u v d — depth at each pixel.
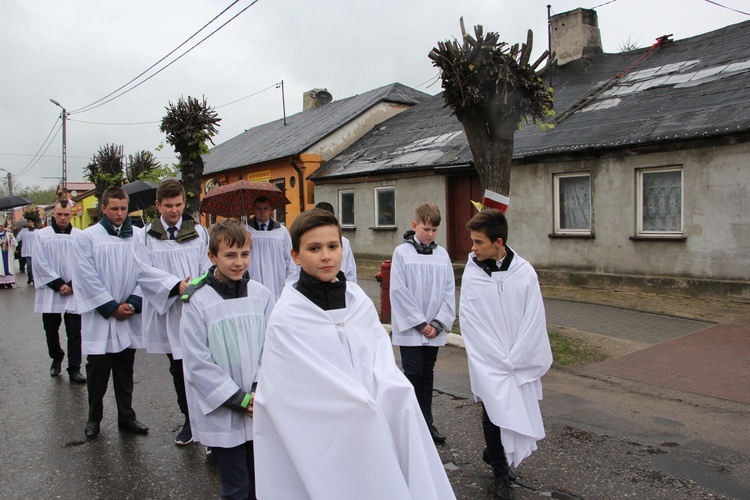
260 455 2.05
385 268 8.20
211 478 3.95
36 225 15.62
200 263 4.62
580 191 11.58
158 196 4.51
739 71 11.35
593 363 6.41
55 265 6.68
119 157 23.31
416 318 4.30
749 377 5.69
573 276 11.48
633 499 3.47
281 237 5.60
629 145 10.32
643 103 11.85
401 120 19.66
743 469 3.83
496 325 3.42
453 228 14.32
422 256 4.51
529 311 3.42
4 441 4.68
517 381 3.39
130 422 4.84
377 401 2.01
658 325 7.99
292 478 2.05
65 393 6.02
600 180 11.04
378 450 1.89
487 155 7.57
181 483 3.89
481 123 7.54
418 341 4.32
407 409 1.99
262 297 3.20
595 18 16.16
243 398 2.90
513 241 12.62
